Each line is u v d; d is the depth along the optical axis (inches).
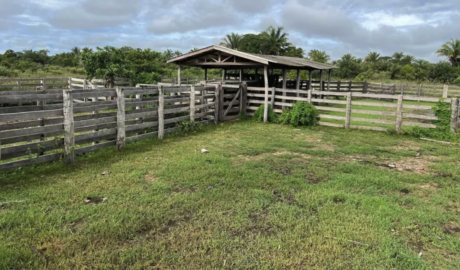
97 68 718.5
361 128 437.1
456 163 281.0
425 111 680.4
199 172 235.6
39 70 1163.9
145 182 215.3
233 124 466.9
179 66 582.9
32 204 177.2
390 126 467.8
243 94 527.2
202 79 1119.0
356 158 292.5
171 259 130.5
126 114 309.1
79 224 157.0
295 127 445.7
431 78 1713.8
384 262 131.2
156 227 155.7
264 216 169.0
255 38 1750.7
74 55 1920.5
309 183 220.7
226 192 197.9
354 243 144.7
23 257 128.9
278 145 333.7
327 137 382.3
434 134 383.6
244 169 246.1
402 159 292.0
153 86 489.1
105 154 281.1
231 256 133.3
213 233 151.0
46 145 240.4
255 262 129.6
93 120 275.0
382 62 2134.6
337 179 228.2
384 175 239.3
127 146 312.7
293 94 663.8
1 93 239.5
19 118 219.9
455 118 377.7
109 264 125.9
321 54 1903.3
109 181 215.2
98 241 142.5
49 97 245.1
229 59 560.4
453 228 161.5
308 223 160.2
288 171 246.1
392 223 162.1
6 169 216.8
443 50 1957.4
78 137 263.3
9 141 218.5
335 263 130.0
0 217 159.6
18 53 1737.2
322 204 184.4
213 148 315.6
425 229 157.6
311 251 137.6
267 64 486.9
